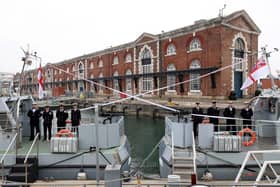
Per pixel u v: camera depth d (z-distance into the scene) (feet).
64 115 38.06
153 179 30.07
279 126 33.65
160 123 99.30
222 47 97.40
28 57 39.88
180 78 113.09
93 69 180.96
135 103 121.49
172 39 117.80
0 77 39.11
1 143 32.37
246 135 36.24
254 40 108.88
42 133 40.06
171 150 31.89
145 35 132.77
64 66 219.00
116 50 156.97
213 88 99.35
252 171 29.96
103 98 148.87
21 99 38.32
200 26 104.01
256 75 39.52
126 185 24.49
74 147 30.86
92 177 30.68
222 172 30.17
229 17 98.78
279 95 36.99
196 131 37.70
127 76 146.10
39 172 30.55
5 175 28.27
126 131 84.02
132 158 51.60
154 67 128.16
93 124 32.60
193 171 27.76
